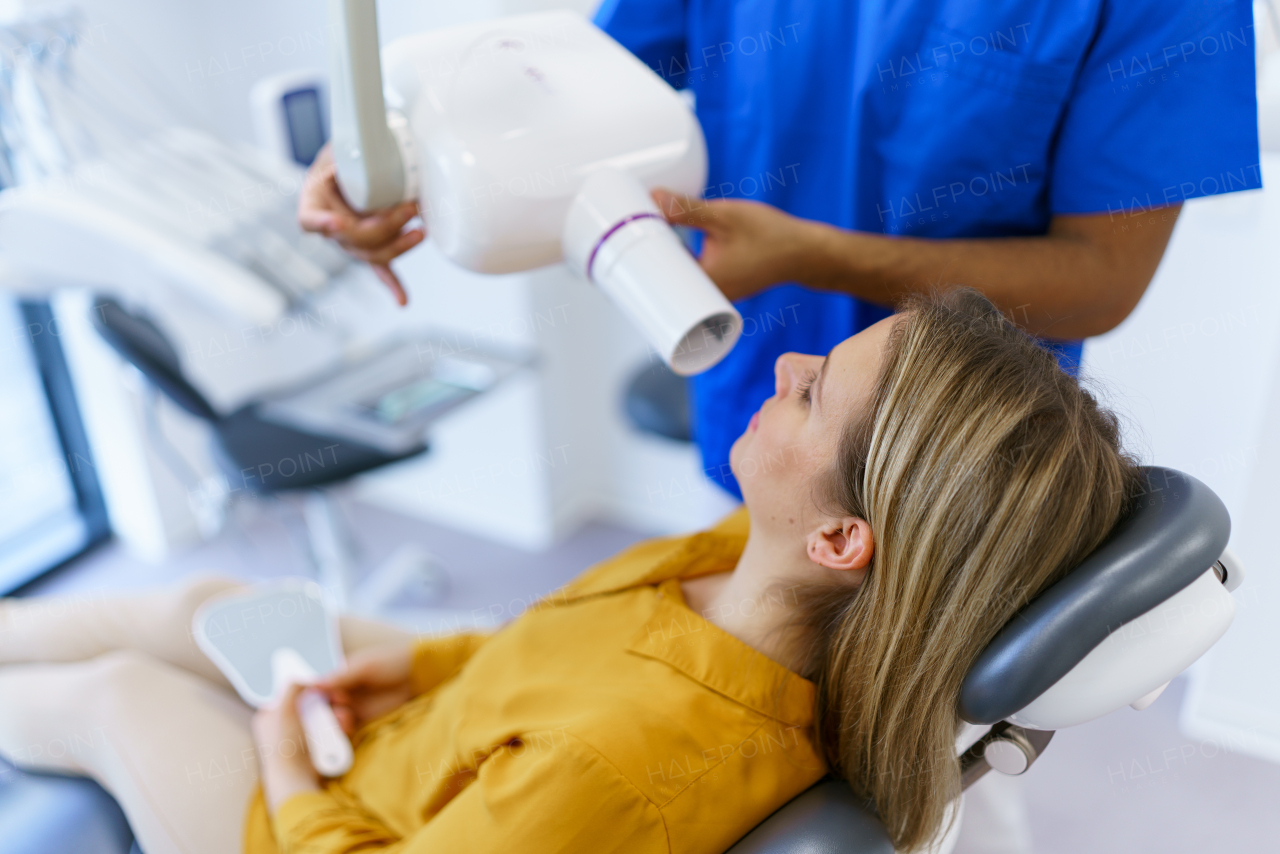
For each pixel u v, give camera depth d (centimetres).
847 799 66
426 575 202
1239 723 154
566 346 212
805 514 66
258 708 96
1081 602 54
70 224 118
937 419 58
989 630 58
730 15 92
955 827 74
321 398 162
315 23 196
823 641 70
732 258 77
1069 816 144
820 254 76
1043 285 76
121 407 202
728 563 85
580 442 225
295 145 176
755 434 69
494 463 219
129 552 221
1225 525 57
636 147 74
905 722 62
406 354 175
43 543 216
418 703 92
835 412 64
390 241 82
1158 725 160
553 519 222
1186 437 161
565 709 70
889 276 77
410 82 73
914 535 59
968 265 76
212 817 84
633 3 98
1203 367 155
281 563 215
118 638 101
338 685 93
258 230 132
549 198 71
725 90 96
